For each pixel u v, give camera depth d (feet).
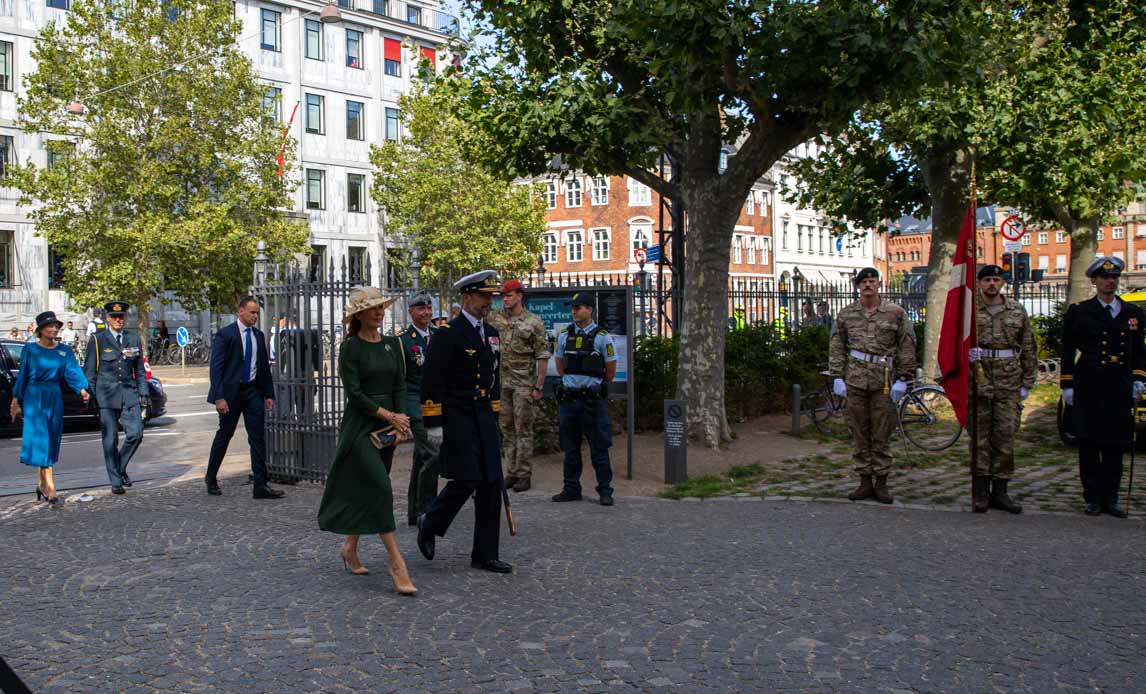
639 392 44.34
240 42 153.28
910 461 38.24
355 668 15.23
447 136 141.49
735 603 18.75
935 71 34.17
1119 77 51.31
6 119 127.44
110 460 32.76
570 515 27.99
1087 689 14.29
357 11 167.63
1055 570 20.97
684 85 34.37
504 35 43.34
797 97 36.17
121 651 16.08
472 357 21.22
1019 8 50.29
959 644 16.28
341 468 19.93
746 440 42.83
